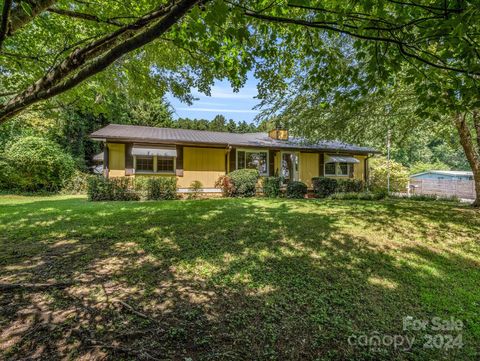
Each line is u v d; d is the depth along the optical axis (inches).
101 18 107.6
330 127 354.6
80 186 585.6
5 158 521.7
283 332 97.2
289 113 363.9
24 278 132.0
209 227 226.5
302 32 123.7
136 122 953.5
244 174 491.2
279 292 125.0
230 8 82.2
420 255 179.9
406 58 105.8
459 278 149.2
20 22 72.4
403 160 1354.6
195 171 506.0
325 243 193.6
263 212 296.5
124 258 159.6
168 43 170.6
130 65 185.9
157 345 87.9
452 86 109.0
